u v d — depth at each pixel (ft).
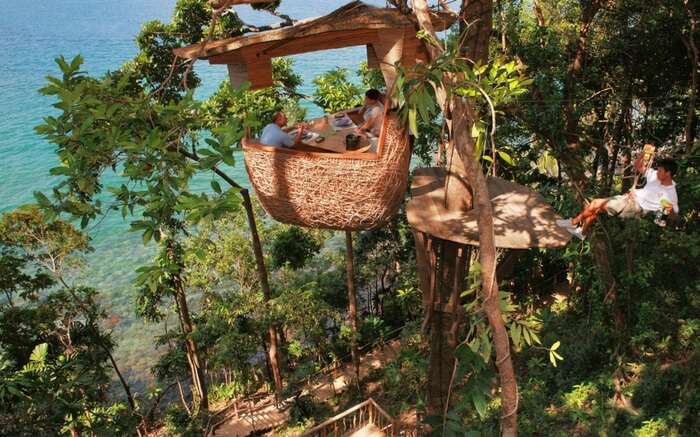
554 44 39.86
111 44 336.90
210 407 60.95
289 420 53.16
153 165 10.32
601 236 37.09
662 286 39.52
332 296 65.36
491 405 38.11
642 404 35.19
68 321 53.52
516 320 11.09
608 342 41.65
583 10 43.96
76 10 556.92
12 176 124.47
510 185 17.06
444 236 14.24
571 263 48.67
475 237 14.02
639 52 45.75
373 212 13.23
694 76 39.65
